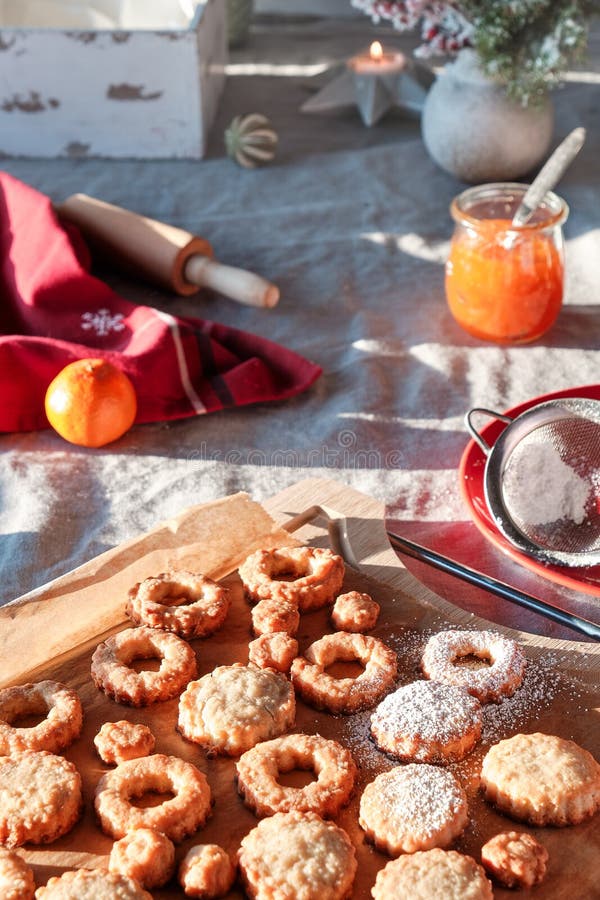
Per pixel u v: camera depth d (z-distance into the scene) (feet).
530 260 3.45
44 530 3.04
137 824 2.25
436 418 3.35
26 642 2.56
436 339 3.65
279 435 3.32
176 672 2.48
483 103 4.13
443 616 2.62
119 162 4.52
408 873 2.17
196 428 3.36
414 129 4.79
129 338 3.45
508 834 2.22
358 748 2.40
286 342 3.66
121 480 3.19
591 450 2.79
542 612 2.64
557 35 3.88
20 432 3.37
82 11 4.68
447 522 3.00
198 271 3.73
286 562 2.71
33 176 4.40
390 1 3.95
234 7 5.38
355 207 4.27
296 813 2.25
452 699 2.42
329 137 4.71
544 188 3.36
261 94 5.01
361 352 3.60
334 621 2.60
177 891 2.20
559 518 2.75
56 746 2.38
